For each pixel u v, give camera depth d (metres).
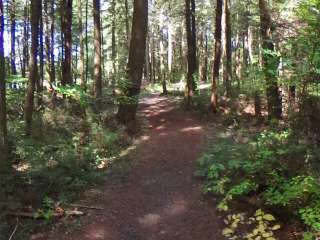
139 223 9.29
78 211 9.47
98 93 20.27
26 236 8.47
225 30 23.64
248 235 8.05
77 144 13.55
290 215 8.04
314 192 7.72
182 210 9.74
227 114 19.19
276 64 11.81
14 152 12.09
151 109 22.62
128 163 12.90
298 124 11.34
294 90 13.00
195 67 23.03
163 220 9.38
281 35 13.84
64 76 21.27
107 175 11.80
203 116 19.62
